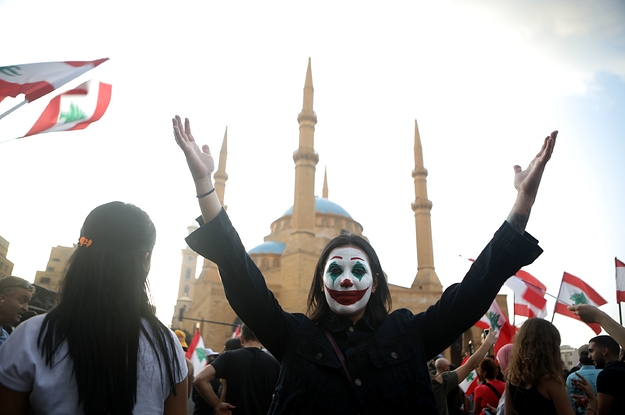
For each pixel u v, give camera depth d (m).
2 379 2.83
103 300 3.11
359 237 4.30
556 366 5.76
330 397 3.43
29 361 2.86
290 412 3.46
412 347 3.63
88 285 3.15
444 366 10.26
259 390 7.21
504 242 3.64
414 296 56.44
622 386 5.68
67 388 2.86
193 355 15.45
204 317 51.25
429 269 61.28
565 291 12.23
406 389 3.43
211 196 3.75
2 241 14.58
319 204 69.31
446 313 3.76
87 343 2.95
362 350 3.56
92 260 3.23
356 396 3.42
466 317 3.71
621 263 11.12
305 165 53.03
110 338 3.02
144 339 3.19
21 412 2.87
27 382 2.86
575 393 6.95
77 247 3.38
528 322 6.11
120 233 3.36
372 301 4.11
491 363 9.29
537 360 5.78
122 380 2.95
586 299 11.92
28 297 6.95
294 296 47.19
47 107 7.14
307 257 49.09
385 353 3.55
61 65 6.89
